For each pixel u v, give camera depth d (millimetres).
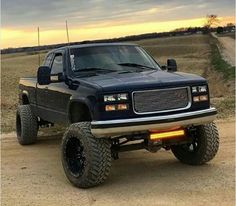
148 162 7965
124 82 6531
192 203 5727
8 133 11539
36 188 6746
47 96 8570
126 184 6711
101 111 6324
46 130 11695
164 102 6535
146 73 7270
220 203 5680
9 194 6500
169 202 5812
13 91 25266
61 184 6906
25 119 9805
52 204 5988
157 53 87938
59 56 8297
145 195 6152
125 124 6277
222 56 54500
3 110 15961
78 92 6957
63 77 7680
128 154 8602
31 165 8180
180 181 6695
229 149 8500
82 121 7219
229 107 13289
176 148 7727
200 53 77250
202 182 6570
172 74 7141
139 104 6410
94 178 6426
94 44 8156
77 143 6730
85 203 5969
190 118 6621
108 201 5996
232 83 23281
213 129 7238
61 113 7875
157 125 6402
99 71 7605
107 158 6430
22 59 79875
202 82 6848
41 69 7719
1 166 8156
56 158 8664
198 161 7406
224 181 6559
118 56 7977
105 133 6270
